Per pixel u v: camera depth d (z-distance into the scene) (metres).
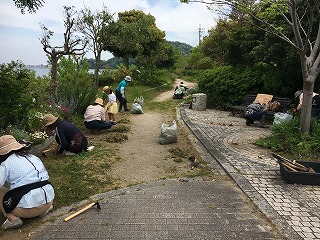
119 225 3.78
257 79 12.62
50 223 3.82
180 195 4.67
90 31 17.69
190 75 43.16
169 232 3.63
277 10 7.54
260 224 3.84
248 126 10.03
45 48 12.37
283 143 7.20
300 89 11.55
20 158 3.75
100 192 4.75
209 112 13.09
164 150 7.12
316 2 6.58
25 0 6.57
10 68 6.70
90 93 10.57
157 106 15.50
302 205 4.32
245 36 12.77
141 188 4.91
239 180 5.21
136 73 28.12
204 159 6.48
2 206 3.72
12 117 6.79
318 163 5.52
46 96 10.15
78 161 6.07
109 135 8.34
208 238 3.51
